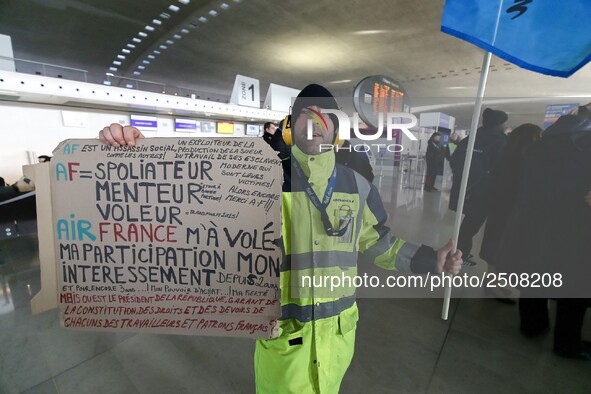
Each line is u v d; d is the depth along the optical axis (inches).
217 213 26.4
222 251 26.7
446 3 32.7
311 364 31.0
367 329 69.5
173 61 231.3
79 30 185.2
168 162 26.3
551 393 53.4
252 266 26.6
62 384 56.5
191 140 26.2
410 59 188.9
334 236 28.3
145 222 26.9
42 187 26.4
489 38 30.6
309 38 187.2
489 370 58.2
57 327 70.9
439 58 179.5
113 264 27.5
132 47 213.2
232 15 165.5
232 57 221.9
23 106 92.3
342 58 208.7
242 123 149.1
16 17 168.7
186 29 183.2
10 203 98.7
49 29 182.7
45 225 26.8
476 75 184.2
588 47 28.5
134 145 26.4
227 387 56.7
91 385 56.4
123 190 26.7
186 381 57.8
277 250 26.1
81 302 28.0
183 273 27.4
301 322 30.1
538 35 29.6
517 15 29.8
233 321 27.6
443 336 66.6
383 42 178.7
